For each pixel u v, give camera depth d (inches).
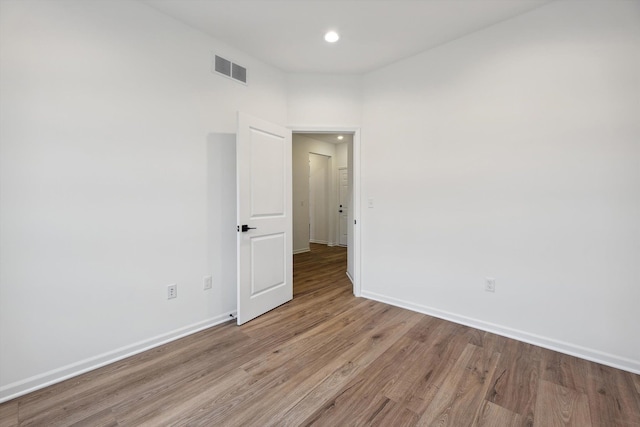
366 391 67.9
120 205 81.2
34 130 67.6
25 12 66.0
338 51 112.3
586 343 81.7
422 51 112.0
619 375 74.0
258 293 111.9
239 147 102.0
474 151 100.0
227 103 106.9
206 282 101.5
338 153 285.1
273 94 123.6
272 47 109.4
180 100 93.7
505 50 93.0
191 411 61.4
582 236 81.8
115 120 79.8
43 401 64.4
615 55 76.5
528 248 90.2
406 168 117.8
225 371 75.8
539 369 76.4
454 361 80.2
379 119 125.9
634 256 75.2
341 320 108.0
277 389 68.6
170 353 84.8
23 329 67.2
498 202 95.4
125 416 60.0
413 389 68.5
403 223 119.3
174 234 92.9
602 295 79.4
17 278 66.4
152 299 88.3
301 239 252.8
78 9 73.2
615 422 58.6
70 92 72.4
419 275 115.3
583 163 81.1
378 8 87.3
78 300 74.7
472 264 101.7
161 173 89.4
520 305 92.2
